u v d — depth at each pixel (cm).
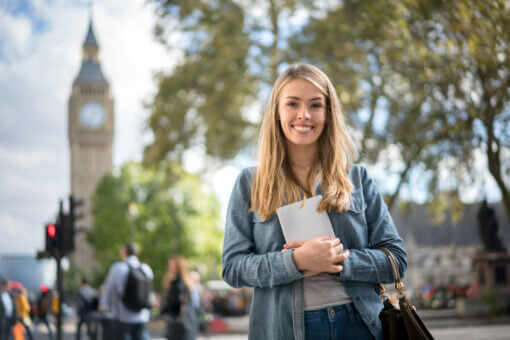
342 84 1559
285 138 222
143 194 5034
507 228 3578
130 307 748
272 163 216
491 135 1326
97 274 5044
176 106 2156
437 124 1452
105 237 4947
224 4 2009
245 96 2175
